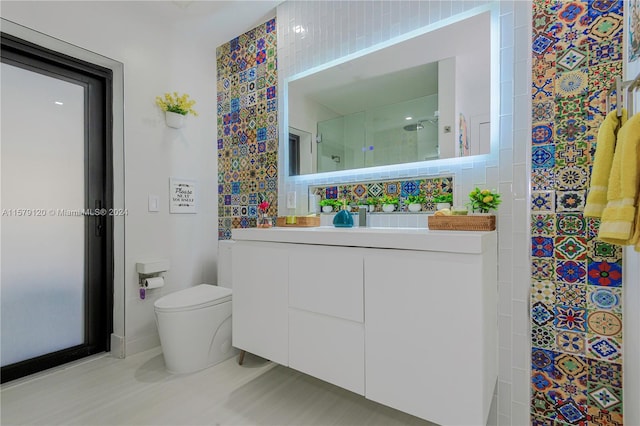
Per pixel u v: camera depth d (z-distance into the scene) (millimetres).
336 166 1904
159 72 2201
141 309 2068
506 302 1335
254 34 2332
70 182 1896
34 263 1756
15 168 1691
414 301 1064
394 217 1667
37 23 1627
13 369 1662
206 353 1805
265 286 1484
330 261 1256
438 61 1534
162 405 1437
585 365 1190
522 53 1314
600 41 1165
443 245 1018
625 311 1104
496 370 1328
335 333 1245
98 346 2014
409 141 1631
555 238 1247
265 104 2266
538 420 1281
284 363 1409
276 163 2199
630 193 798
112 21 1940
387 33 1689
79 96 1939
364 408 1430
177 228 2305
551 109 1256
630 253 1054
